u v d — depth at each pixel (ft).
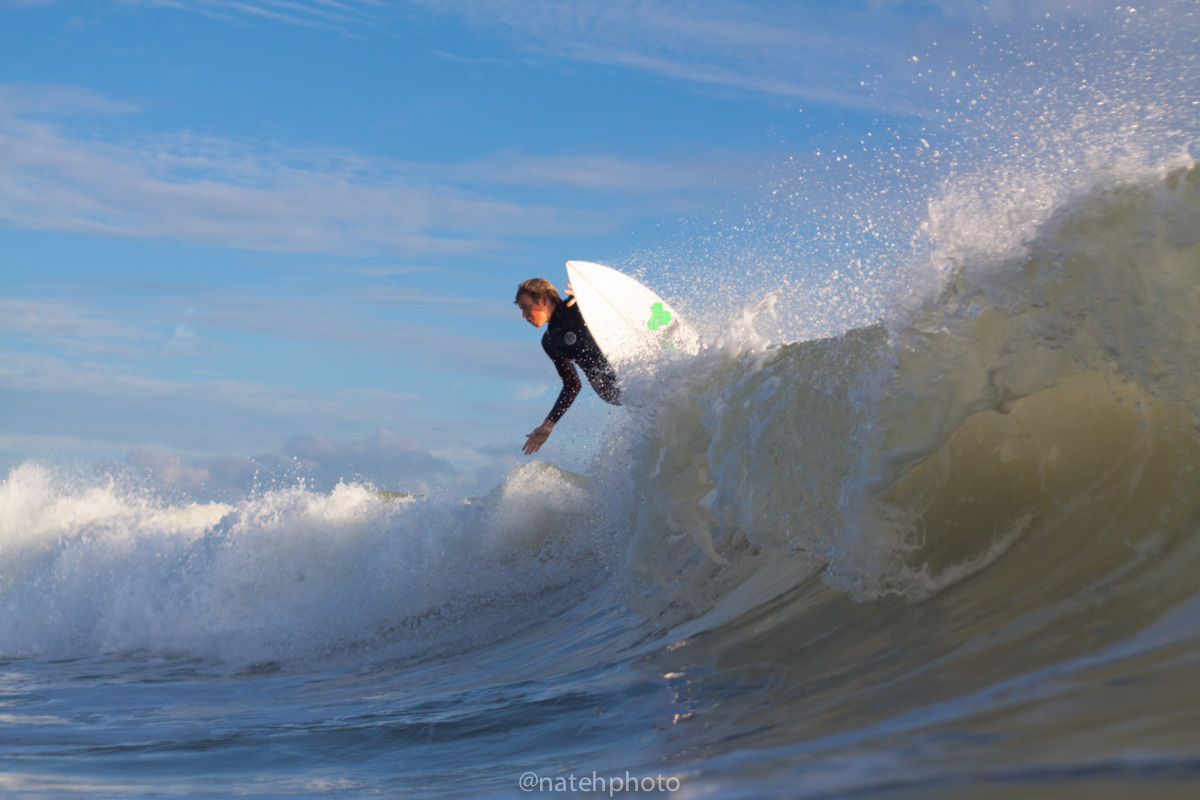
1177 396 28.40
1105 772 9.37
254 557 86.74
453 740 31.81
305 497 92.17
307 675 61.46
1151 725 11.57
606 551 67.10
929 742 13.62
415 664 59.77
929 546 31.14
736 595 44.65
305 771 29.07
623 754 25.02
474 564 79.87
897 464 30.78
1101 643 20.11
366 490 93.30
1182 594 21.58
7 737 37.96
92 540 102.58
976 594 27.58
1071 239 30.37
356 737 34.19
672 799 13.03
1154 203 29.53
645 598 50.39
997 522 30.12
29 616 94.27
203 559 90.07
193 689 57.82
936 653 24.76
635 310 70.54
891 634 28.35
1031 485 30.60
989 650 23.03
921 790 10.08
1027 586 26.45
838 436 35.65
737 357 46.37
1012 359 30.66
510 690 41.14
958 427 31.22
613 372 69.51
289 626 78.38
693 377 47.85
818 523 36.17
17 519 111.96
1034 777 9.64
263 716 42.55
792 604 38.11
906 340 32.14
